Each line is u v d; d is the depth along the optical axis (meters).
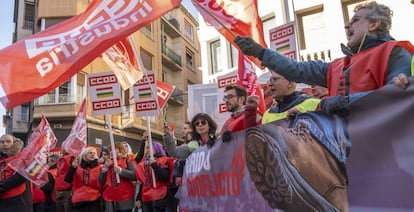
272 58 2.57
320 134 1.98
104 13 3.41
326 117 1.98
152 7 3.34
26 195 4.62
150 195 5.92
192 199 3.12
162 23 26.58
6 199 4.41
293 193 2.09
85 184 6.14
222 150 2.77
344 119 1.89
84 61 3.09
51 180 7.12
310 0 11.38
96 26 3.27
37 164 4.72
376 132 1.74
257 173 2.39
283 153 2.19
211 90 10.63
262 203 2.32
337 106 1.91
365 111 1.80
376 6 2.32
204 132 4.04
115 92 6.25
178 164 5.73
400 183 1.62
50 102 18.55
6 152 4.66
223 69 14.02
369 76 2.12
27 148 4.79
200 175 3.02
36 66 3.09
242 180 2.53
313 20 11.43
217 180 2.79
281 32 4.61
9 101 2.98
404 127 1.64
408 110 1.64
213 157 2.87
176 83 28.12
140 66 5.15
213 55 14.90
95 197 6.15
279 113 2.96
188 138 5.68
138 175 6.15
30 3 24.12
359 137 1.80
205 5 3.73
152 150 5.80
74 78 18.52
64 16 19.73
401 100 1.68
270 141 2.31
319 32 11.27
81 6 20.11
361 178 1.76
